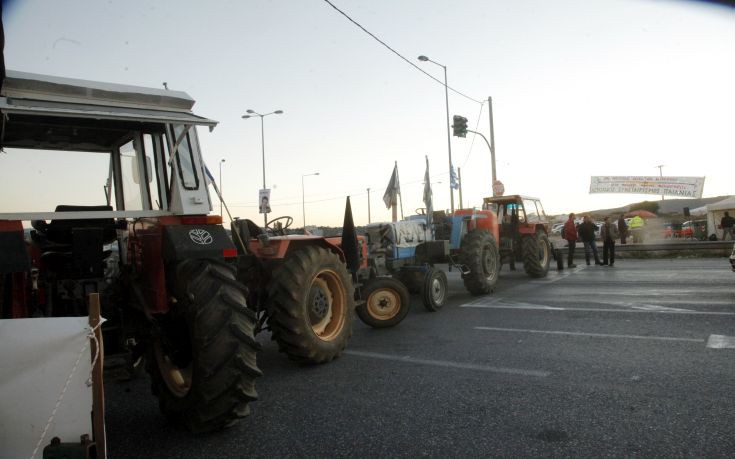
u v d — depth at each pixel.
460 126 18.56
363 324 7.42
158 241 3.45
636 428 3.14
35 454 2.09
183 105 3.53
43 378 2.11
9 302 3.04
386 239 8.23
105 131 3.88
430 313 7.93
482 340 5.81
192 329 3.22
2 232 2.82
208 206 3.54
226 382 3.17
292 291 4.83
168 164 3.55
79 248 3.42
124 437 3.45
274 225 6.44
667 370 4.27
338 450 3.06
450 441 3.10
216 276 3.32
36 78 3.05
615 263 15.67
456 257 9.65
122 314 3.64
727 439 2.92
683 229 27.12
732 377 4.00
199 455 3.09
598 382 4.06
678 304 7.38
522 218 12.67
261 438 3.30
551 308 7.66
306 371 4.93
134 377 4.98
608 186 36.53
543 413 3.47
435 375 4.52
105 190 4.09
